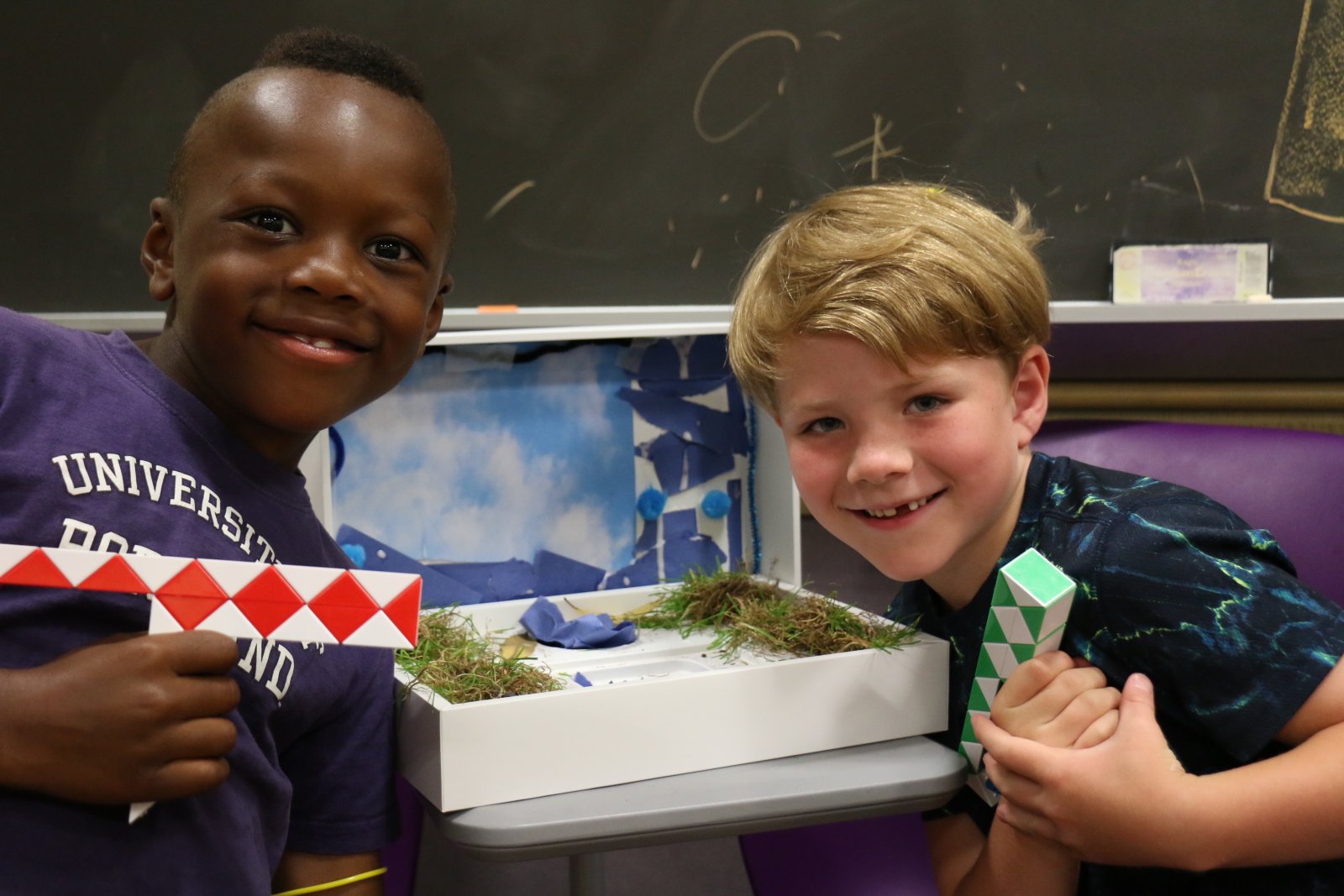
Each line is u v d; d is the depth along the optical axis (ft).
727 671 2.47
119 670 1.78
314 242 2.12
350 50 2.33
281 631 1.90
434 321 2.62
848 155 4.81
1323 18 4.66
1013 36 4.77
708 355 3.89
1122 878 2.71
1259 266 4.72
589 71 4.64
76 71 4.32
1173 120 4.77
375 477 3.47
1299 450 3.68
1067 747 2.38
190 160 2.20
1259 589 2.46
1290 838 2.31
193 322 2.15
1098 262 4.83
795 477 2.66
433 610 3.39
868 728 2.64
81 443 2.10
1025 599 2.37
